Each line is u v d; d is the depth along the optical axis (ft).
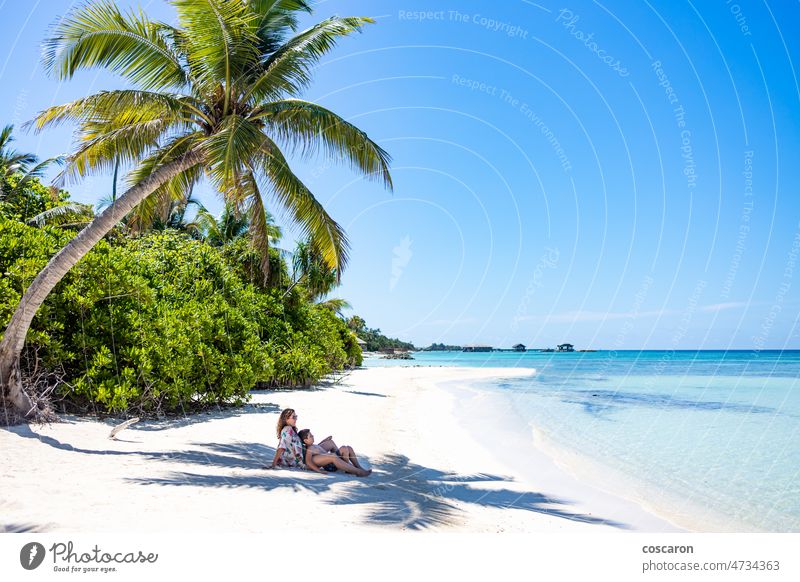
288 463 23.71
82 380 30.27
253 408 44.50
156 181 29.43
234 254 69.56
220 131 29.17
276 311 69.10
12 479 17.21
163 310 38.55
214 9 29.43
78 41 28.68
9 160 73.05
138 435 27.84
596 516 21.79
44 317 30.07
